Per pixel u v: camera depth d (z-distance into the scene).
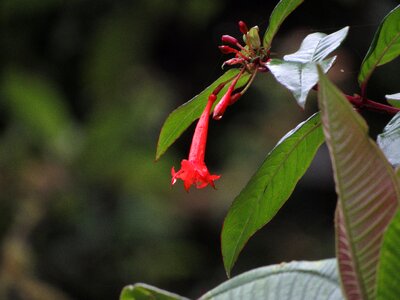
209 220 8.24
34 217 7.42
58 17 9.12
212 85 1.83
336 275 1.53
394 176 1.22
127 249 7.85
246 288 1.58
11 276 7.10
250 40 1.80
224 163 8.64
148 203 7.87
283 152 1.84
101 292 7.84
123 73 8.48
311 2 7.49
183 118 1.93
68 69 9.12
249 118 8.70
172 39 9.16
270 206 1.89
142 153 7.61
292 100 8.42
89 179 7.65
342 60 7.11
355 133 1.21
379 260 1.23
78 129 7.81
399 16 1.72
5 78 8.43
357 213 1.24
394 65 7.37
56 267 7.68
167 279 8.07
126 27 8.69
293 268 1.57
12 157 7.54
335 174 1.22
